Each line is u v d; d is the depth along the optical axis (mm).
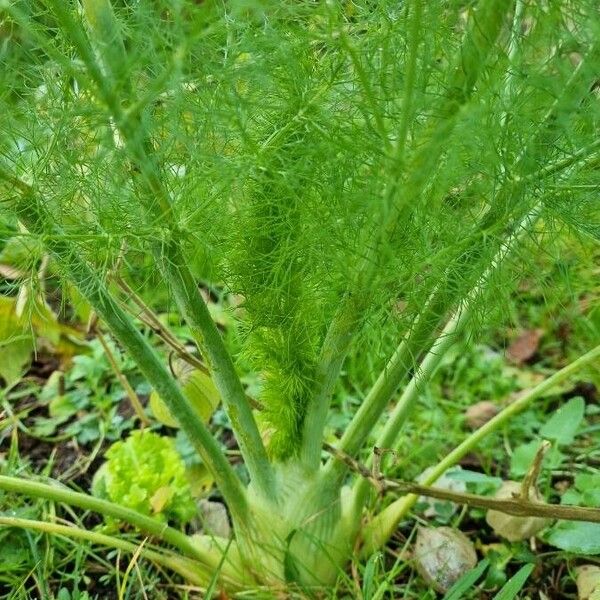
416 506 517
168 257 346
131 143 283
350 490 463
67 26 258
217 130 326
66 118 308
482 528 513
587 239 410
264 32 294
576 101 289
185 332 690
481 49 285
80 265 338
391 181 294
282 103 329
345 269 335
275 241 366
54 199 343
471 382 655
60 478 566
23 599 458
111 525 494
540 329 676
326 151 315
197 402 492
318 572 441
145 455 503
